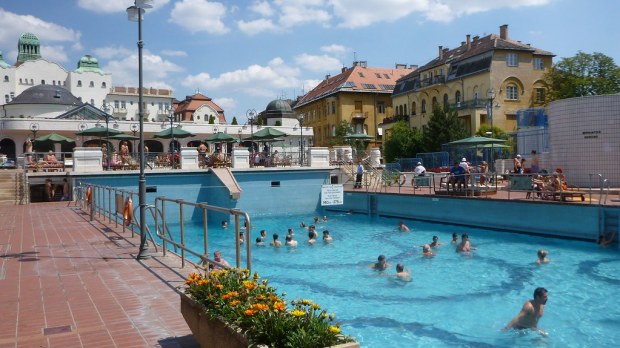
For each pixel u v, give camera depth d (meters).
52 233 14.21
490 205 19.58
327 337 3.67
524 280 12.11
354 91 68.75
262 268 14.39
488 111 46.03
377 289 11.71
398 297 10.98
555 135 22.78
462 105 50.03
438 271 13.39
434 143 47.69
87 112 48.50
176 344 5.34
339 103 69.19
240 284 4.96
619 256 14.30
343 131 64.31
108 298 7.21
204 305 4.80
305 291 11.68
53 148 44.97
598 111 21.08
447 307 10.12
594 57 49.78
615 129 20.70
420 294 11.18
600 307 9.77
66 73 100.69
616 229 15.41
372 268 13.96
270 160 30.41
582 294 10.71
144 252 10.23
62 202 24.59
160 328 5.88
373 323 9.16
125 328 5.89
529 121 32.81
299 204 29.17
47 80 98.62
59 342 5.45
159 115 99.12
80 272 9.00
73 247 11.79
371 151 35.50
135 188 25.50
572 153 21.92
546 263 13.73
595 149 21.19
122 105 98.81
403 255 15.78
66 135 45.09
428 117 57.88
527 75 48.47
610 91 48.09
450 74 53.84
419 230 20.92
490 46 47.69
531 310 8.64
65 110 61.34
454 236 17.11
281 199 28.67
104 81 101.12
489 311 9.77
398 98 64.56
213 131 49.97
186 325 5.98
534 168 23.19
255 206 27.94
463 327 8.84
